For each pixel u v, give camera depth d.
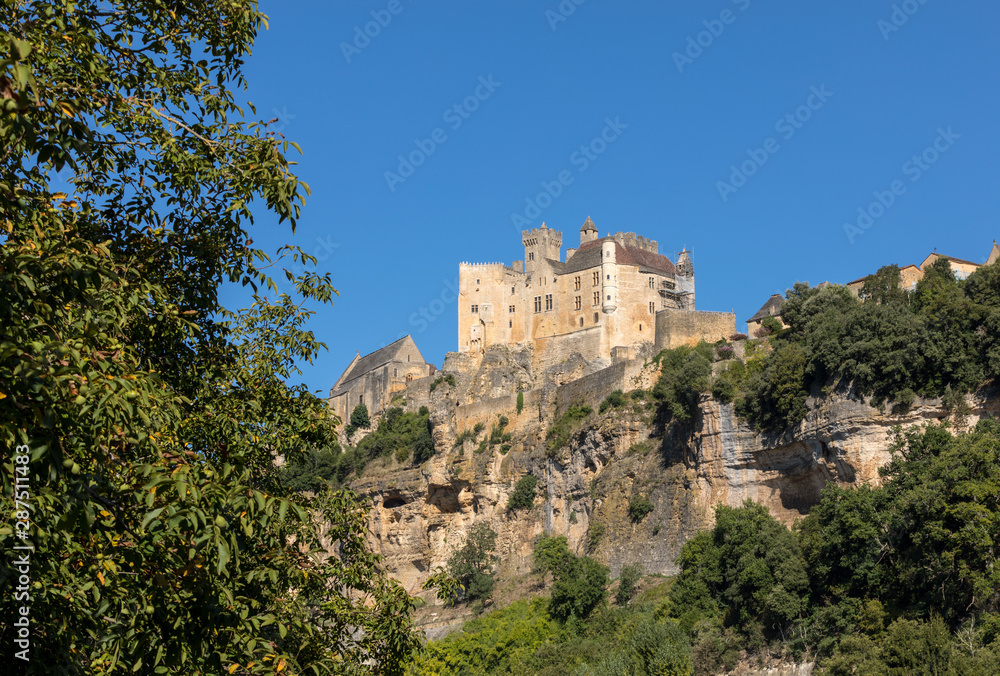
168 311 28.42
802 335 95.50
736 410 94.19
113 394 20.48
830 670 66.50
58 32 24.34
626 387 112.56
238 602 23.95
